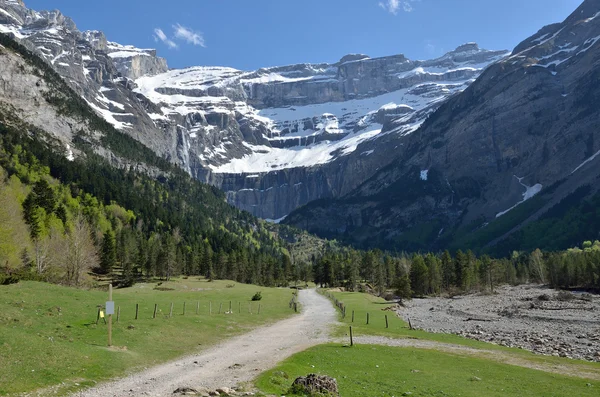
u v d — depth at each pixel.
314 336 50.00
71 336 34.16
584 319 73.19
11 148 187.88
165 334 41.44
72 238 87.81
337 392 23.08
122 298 61.53
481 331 60.66
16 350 26.11
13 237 75.19
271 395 21.92
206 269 159.12
